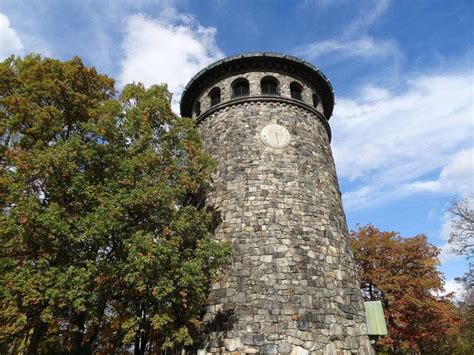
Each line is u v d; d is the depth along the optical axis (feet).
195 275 35.58
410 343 82.07
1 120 39.52
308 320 40.32
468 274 88.28
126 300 37.45
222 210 48.98
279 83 59.36
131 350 57.88
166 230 35.91
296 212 47.70
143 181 37.06
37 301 30.73
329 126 64.64
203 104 62.49
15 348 49.90
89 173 36.68
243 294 41.83
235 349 38.91
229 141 54.44
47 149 34.17
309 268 43.88
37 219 30.89
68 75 42.01
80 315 39.22
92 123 37.88
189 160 43.88
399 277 84.28
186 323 38.24
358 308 45.39
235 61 59.41
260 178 49.85
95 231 31.63
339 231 50.26
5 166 37.76
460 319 85.30
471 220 77.46
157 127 43.50
